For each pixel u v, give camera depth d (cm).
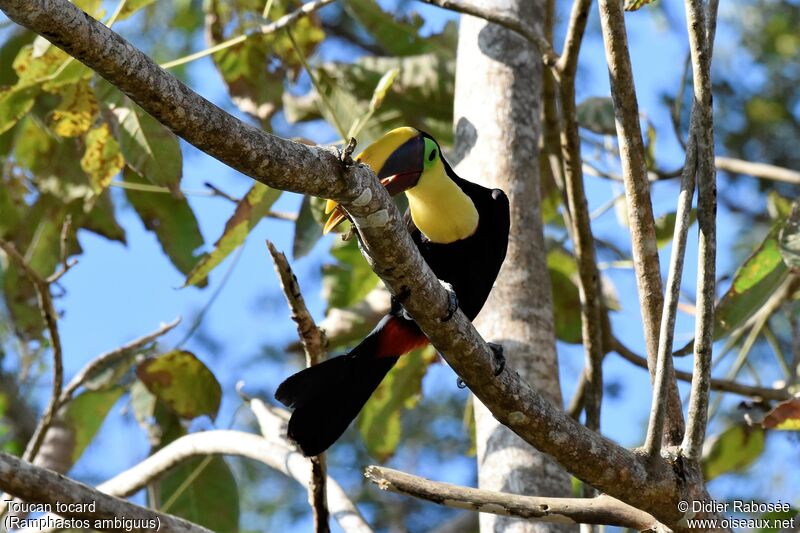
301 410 819
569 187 999
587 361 1020
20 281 1349
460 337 691
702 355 728
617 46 759
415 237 945
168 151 1073
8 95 1037
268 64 1350
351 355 835
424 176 884
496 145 1047
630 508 745
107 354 1023
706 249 720
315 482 819
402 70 1319
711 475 1251
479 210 924
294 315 799
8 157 1366
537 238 1030
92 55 539
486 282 941
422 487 721
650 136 1301
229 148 582
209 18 1342
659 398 717
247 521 1788
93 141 1112
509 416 709
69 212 1340
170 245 1261
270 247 771
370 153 872
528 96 1070
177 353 1099
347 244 1215
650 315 777
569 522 740
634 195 775
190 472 1136
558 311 1341
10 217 1346
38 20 524
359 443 1842
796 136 1838
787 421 873
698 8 720
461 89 1091
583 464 720
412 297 680
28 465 717
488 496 728
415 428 1856
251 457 1025
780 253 970
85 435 1223
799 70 1833
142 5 993
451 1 968
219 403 1116
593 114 1314
